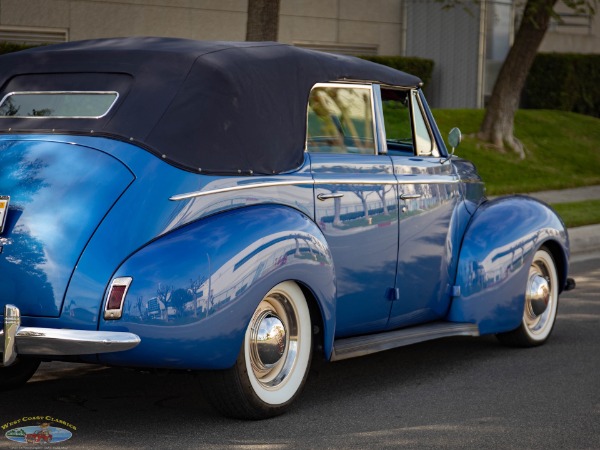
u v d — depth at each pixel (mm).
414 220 7402
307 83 6641
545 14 24859
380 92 7324
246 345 5895
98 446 5512
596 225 17125
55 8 23391
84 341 5312
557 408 6691
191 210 5762
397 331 7469
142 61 6227
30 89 6309
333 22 28609
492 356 8367
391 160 7262
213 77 6141
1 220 5574
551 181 23312
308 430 5984
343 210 6723
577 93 32125
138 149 5789
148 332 5434
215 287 5555
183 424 6039
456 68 29906
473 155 23938
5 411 6285
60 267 5461
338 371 7770
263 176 6191
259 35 14531
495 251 8062
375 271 7051
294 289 6195
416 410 6566
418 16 29828
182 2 25250
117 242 5488
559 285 9023
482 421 6316
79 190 5590
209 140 5984
